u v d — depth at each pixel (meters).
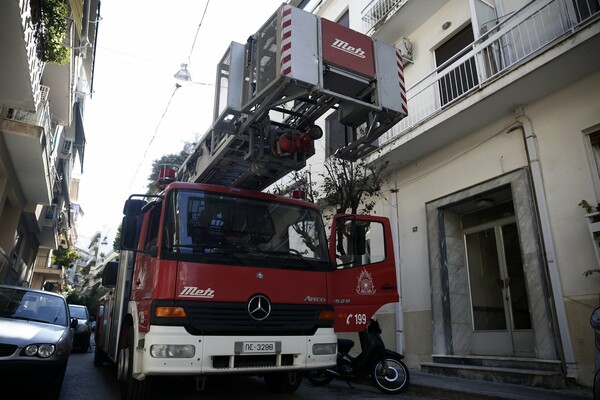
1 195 12.34
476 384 6.50
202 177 6.84
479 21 8.36
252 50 5.42
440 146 9.34
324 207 10.81
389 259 6.42
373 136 5.62
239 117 5.61
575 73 6.78
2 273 14.38
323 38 5.00
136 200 5.14
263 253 4.77
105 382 7.11
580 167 6.65
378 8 11.67
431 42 10.32
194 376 4.12
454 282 8.81
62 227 28.86
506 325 7.91
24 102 9.05
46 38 8.48
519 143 7.68
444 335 8.45
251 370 4.22
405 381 6.27
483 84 7.54
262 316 4.41
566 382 6.10
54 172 15.88
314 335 4.64
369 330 6.34
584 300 6.22
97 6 12.30
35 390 5.25
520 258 7.90
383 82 5.38
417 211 9.83
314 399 5.57
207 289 4.25
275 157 5.50
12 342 4.87
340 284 5.96
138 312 4.73
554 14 7.20
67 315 6.40
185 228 4.57
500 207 8.55
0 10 6.61
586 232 6.38
